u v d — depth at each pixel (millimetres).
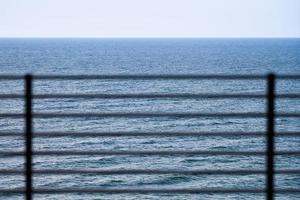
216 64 161750
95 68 144500
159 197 33938
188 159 44875
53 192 5961
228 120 65562
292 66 152750
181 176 40250
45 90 96688
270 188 5961
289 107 74062
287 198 32250
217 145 51969
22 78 5809
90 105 77812
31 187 5938
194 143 52906
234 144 52344
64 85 106188
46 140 53781
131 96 6016
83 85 106625
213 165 43312
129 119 66438
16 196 33562
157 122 64062
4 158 44406
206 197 34062
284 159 42375
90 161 44562
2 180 39188
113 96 5965
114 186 38219
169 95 6055
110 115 5949
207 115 5973
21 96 5828
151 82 114000
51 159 45188
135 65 157000
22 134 5871
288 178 38594
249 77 5871
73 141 53656
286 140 51656
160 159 45375
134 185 38500
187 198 33781
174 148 50812
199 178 39844
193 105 79688
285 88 99688
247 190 6020
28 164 5898
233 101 85500
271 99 5855
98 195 33375
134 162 44281
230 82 113875
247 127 60438
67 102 80438
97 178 39844
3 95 5781
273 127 5867
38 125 61562
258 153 5953
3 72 128500
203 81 115562
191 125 61781
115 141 53656
